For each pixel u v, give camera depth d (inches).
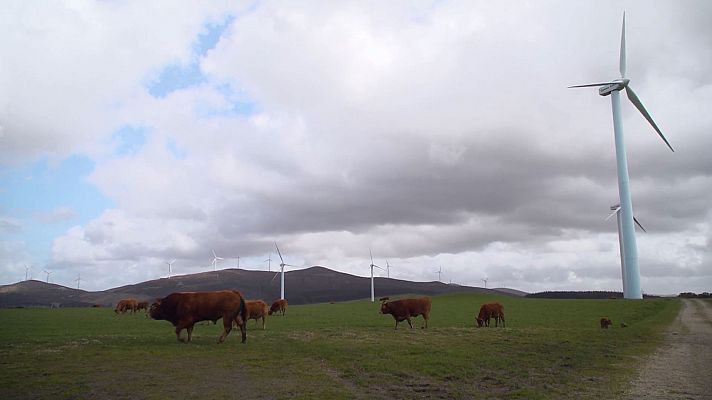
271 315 2118.6
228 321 933.2
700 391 575.2
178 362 692.1
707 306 3117.6
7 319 1817.2
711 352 954.7
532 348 939.3
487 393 550.0
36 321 1686.8
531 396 533.3
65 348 831.1
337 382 583.5
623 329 1481.3
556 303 3228.3
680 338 1238.9
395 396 526.6
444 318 1907.0
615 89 3442.4
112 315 2171.5
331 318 1884.8
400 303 1374.3
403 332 1233.4
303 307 3240.7
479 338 1098.1
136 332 1200.8
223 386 547.2
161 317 939.3
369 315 2103.8
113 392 514.6
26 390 522.0
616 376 665.0
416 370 676.1
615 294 7790.4
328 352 821.9
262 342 957.2
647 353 917.8
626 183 3476.9
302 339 1029.2
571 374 674.8
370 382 591.5
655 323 1817.2
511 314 2210.9
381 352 839.1
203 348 840.9
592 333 1282.0
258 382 570.9
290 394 516.1
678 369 735.1
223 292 947.3
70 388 530.3
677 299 4261.8
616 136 3484.3
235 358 735.7
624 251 3481.8
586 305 2962.6
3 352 786.2
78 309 3100.4
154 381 566.3
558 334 1227.9
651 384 613.3
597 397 535.5
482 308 1512.1
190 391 521.7
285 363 702.5
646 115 3341.5
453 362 742.5
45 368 641.6
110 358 721.6
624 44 3393.2
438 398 523.5
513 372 681.6
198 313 929.5
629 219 3462.1
